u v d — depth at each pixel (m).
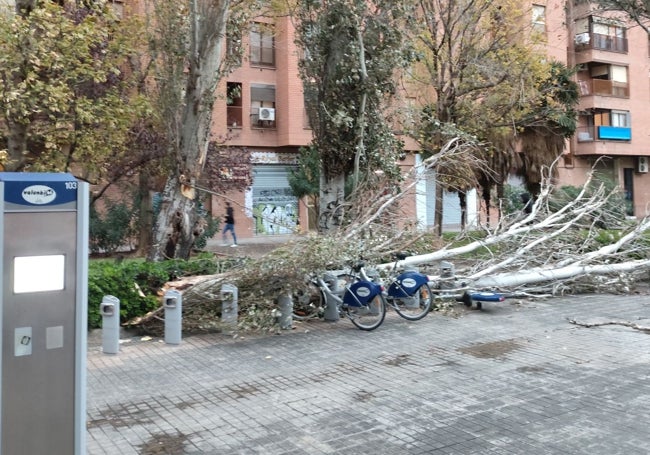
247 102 26.86
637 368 6.17
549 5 20.91
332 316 8.81
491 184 19.06
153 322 8.21
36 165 10.59
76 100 10.41
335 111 11.05
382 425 4.67
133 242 16.75
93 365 6.63
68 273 3.25
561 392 5.42
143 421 4.86
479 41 15.19
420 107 16.59
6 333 3.06
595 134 33.94
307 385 5.81
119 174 14.15
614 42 34.22
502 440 4.32
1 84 9.07
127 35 11.87
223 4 10.25
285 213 27.78
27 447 3.11
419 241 10.74
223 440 4.43
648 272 12.57
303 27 11.33
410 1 11.44
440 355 6.88
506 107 16.20
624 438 4.30
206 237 19.25
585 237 11.87
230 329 8.02
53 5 9.49
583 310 9.53
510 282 10.13
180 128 10.50
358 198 10.83
